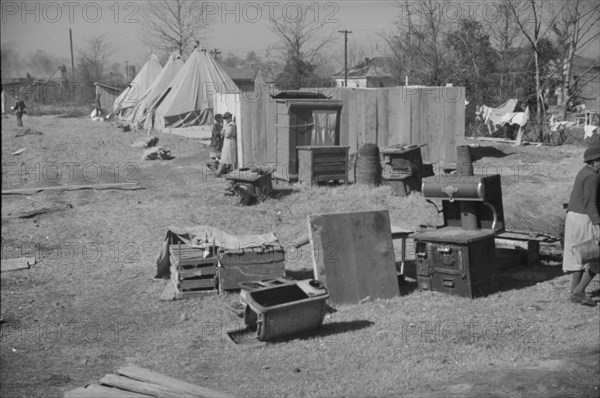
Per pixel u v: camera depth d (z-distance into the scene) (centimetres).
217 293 916
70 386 624
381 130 1947
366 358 663
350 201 1469
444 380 584
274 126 1811
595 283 893
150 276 1032
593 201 779
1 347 748
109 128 3045
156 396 542
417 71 3222
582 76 3152
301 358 673
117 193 1652
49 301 923
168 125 3048
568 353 642
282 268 930
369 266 880
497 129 2822
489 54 3183
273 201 1486
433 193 906
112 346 750
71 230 1321
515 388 543
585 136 2602
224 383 610
